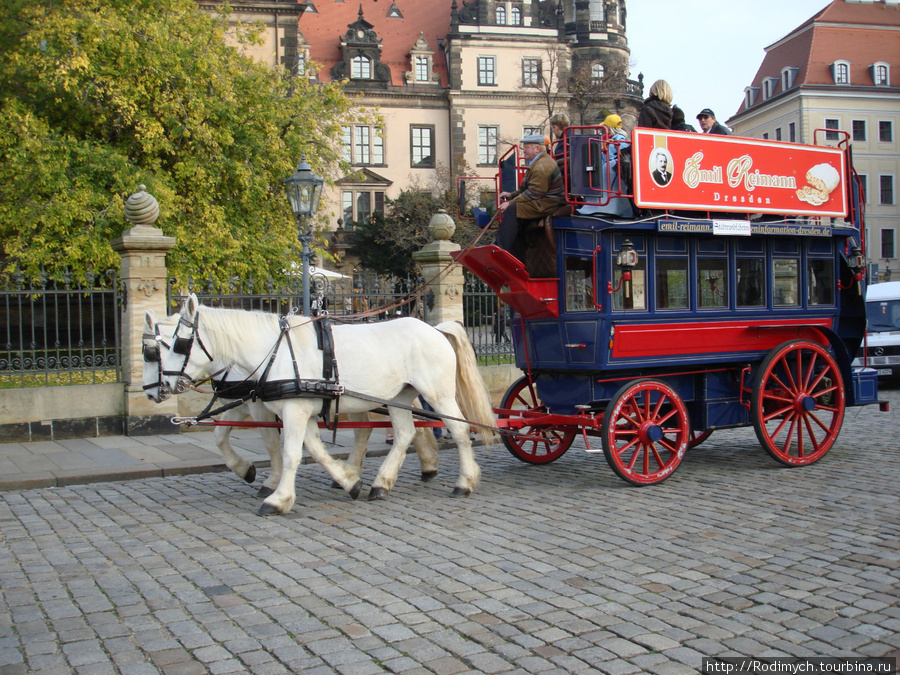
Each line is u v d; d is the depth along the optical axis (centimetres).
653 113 995
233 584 564
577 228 866
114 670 428
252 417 871
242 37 2770
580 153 842
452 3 6100
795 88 6078
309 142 2670
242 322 784
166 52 2217
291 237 2512
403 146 5959
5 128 2128
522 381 1014
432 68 6062
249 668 429
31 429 1205
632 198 880
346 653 445
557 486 891
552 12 6050
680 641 453
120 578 580
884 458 1017
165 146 2253
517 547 643
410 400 866
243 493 882
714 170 924
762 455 1064
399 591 543
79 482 950
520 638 460
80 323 1256
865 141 6138
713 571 573
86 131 2291
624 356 882
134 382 1260
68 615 508
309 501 832
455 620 489
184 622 493
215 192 2391
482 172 5975
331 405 812
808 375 993
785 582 547
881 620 479
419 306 1480
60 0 2202
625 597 523
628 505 786
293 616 500
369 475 973
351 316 877
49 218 1988
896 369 1927
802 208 1005
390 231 4984
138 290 1257
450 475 970
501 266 872
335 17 6250
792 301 1016
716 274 949
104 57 2172
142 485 938
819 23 6291
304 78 2745
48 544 676
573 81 5784
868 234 6144
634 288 882
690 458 1053
